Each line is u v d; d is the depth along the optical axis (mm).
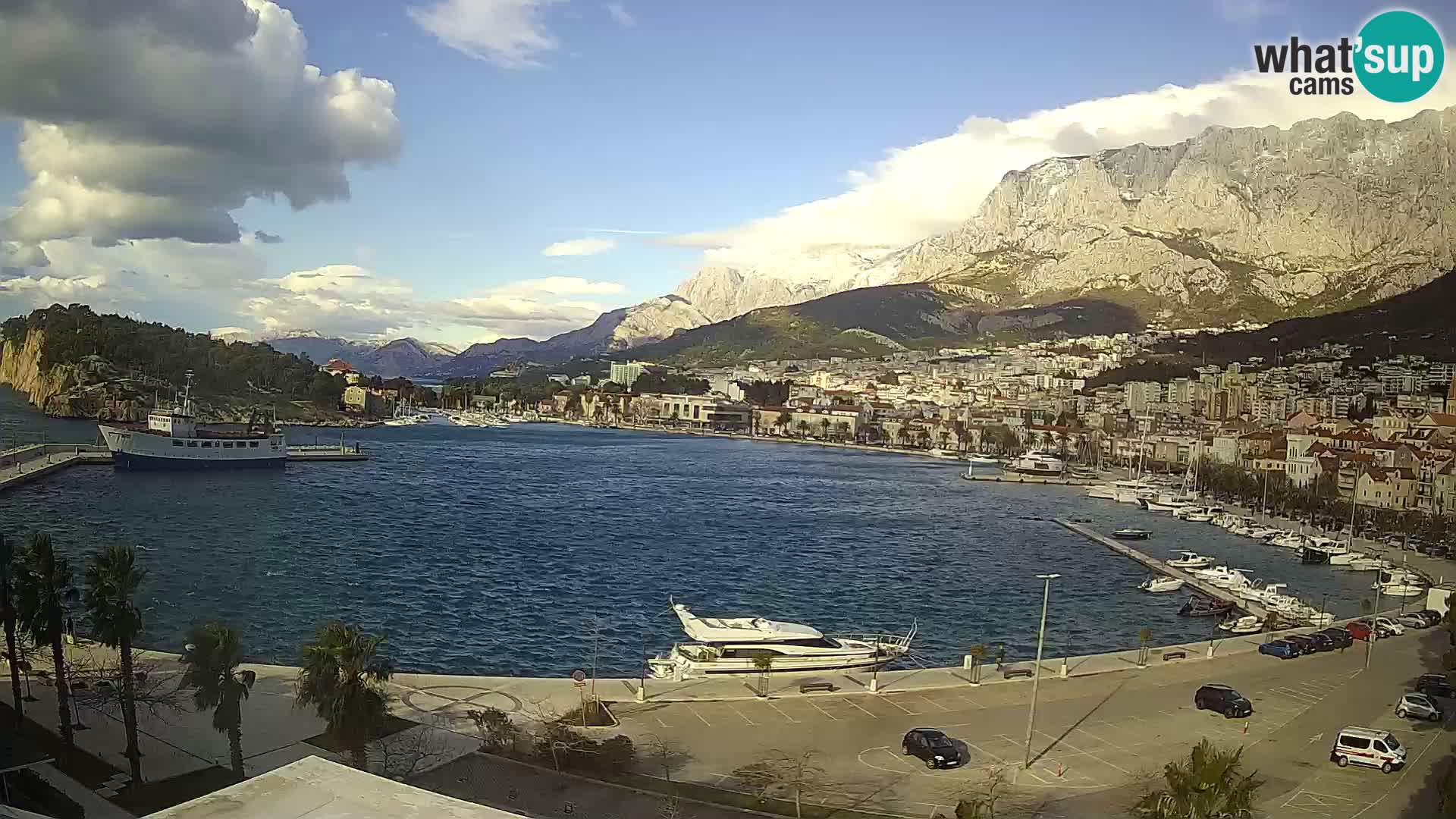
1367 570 176250
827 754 63719
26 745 56500
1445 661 80500
